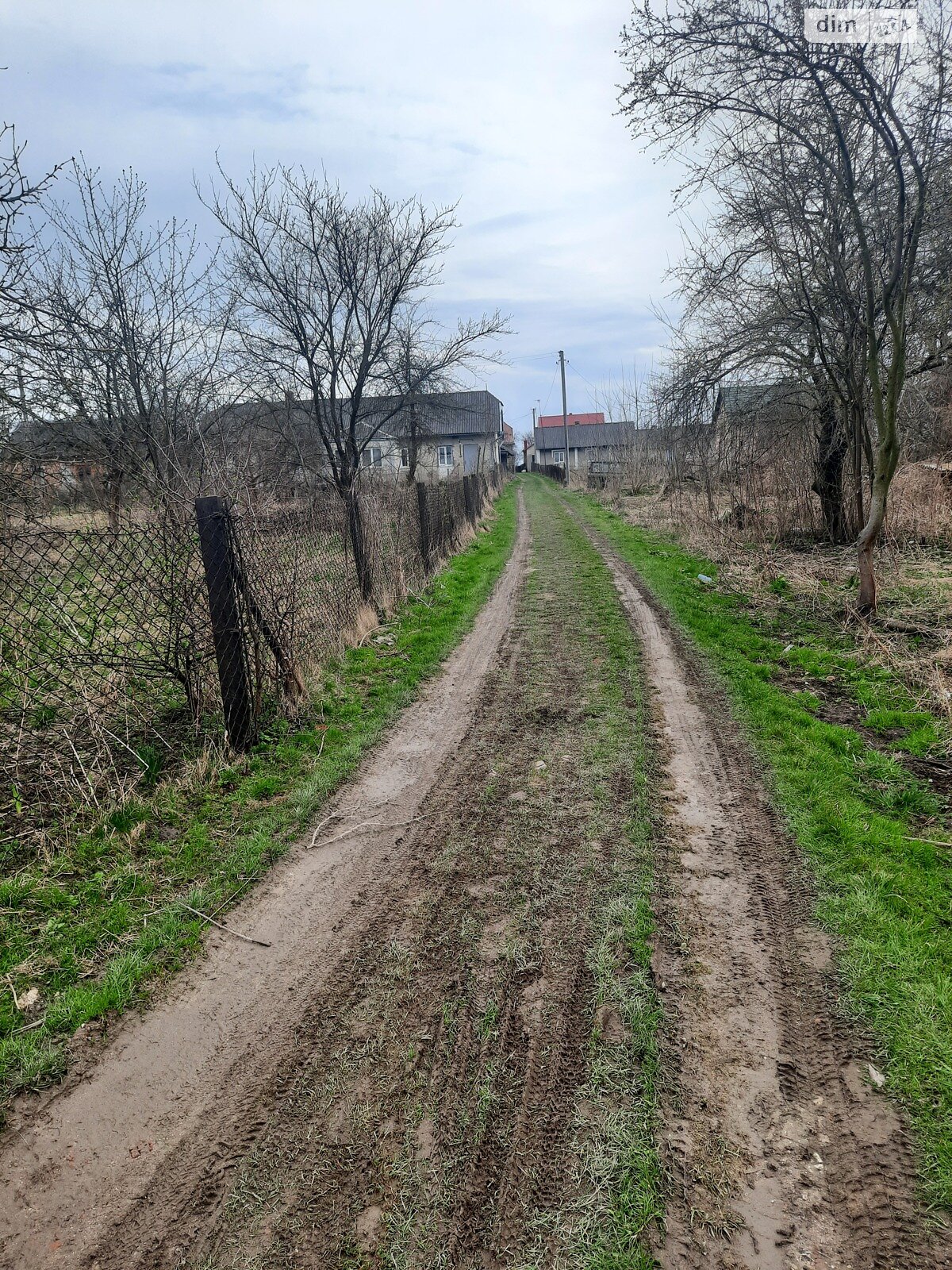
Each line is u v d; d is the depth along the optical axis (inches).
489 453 1636.3
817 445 509.7
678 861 151.2
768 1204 84.1
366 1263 78.9
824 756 195.0
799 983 117.0
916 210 281.6
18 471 274.8
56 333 330.3
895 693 240.8
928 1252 78.5
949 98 266.4
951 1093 95.7
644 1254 78.7
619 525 747.4
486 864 154.0
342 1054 106.5
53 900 138.9
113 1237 82.1
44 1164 90.8
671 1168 88.4
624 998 114.8
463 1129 94.2
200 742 204.7
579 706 242.1
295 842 165.0
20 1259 79.7
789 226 340.8
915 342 407.8
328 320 443.5
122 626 189.8
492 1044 107.3
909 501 459.2
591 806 175.9
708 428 580.1
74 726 181.6
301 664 252.1
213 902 142.3
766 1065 102.3
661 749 205.8
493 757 206.4
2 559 168.7
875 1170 87.4
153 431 446.3
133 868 150.8
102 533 181.9
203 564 197.3
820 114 298.5
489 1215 83.7
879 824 159.9
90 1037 110.0
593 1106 96.7
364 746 216.5
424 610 384.2
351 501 329.7
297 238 430.6
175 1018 114.3
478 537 706.8
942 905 133.0
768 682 259.9
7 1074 102.7
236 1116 97.2
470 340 534.6
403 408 556.4
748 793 178.7
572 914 135.8
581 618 361.1
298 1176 88.9
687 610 363.9
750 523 547.8
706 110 286.4
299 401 493.7
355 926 135.5
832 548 470.3
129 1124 96.2
